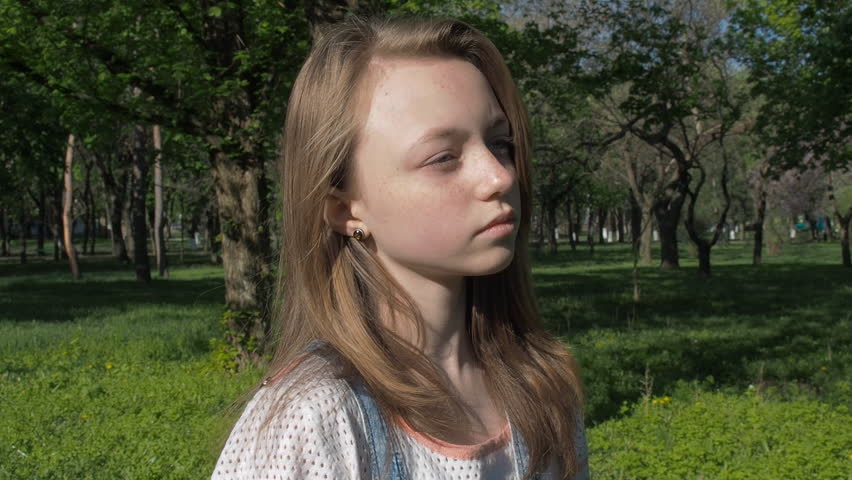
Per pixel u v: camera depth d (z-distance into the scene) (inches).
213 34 329.1
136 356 398.0
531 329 54.9
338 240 44.7
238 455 37.9
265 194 337.7
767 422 241.8
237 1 318.0
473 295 52.0
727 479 191.0
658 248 2042.3
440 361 46.2
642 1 557.0
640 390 309.6
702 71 699.4
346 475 36.6
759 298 691.4
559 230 3339.1
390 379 40.3
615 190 1441.9
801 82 539.5
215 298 769.6
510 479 45.6
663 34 543.2
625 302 660.1
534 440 48.1
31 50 315.9
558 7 544.7
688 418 247.1
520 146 52.1
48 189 1608.0
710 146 1071.6
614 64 501.0
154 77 332.5
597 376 336.5
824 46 426.9
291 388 38.1
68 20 307.4
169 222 2206.0
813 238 2346.2
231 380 309.4
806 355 396.8
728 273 1035.9
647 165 1119.6
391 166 41.4
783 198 1552.7
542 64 432.5
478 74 44.3
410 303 44.2
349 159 43.1
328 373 39.2
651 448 211.8
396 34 43.9
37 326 533.3
